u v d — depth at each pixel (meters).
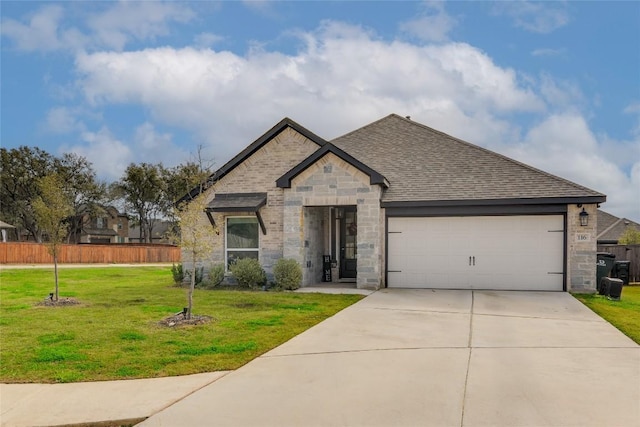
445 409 5.39
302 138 17.06
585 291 15.16
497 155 17.64
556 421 5.07
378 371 6.80
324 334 9.14
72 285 18.30
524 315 11.20
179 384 6.37
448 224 16.16
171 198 62.47
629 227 33.81
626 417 5.18
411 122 20.70
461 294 14.72
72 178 58.31
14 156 56.44
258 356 7.66
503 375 6.58
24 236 60.91
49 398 5.89
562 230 15.40
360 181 15.98
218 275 16.94
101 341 8.48
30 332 9.19
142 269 29.95
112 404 5.69
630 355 7.64
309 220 17.11
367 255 15.95
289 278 15.79
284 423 5.08
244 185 17.50
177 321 10.08
